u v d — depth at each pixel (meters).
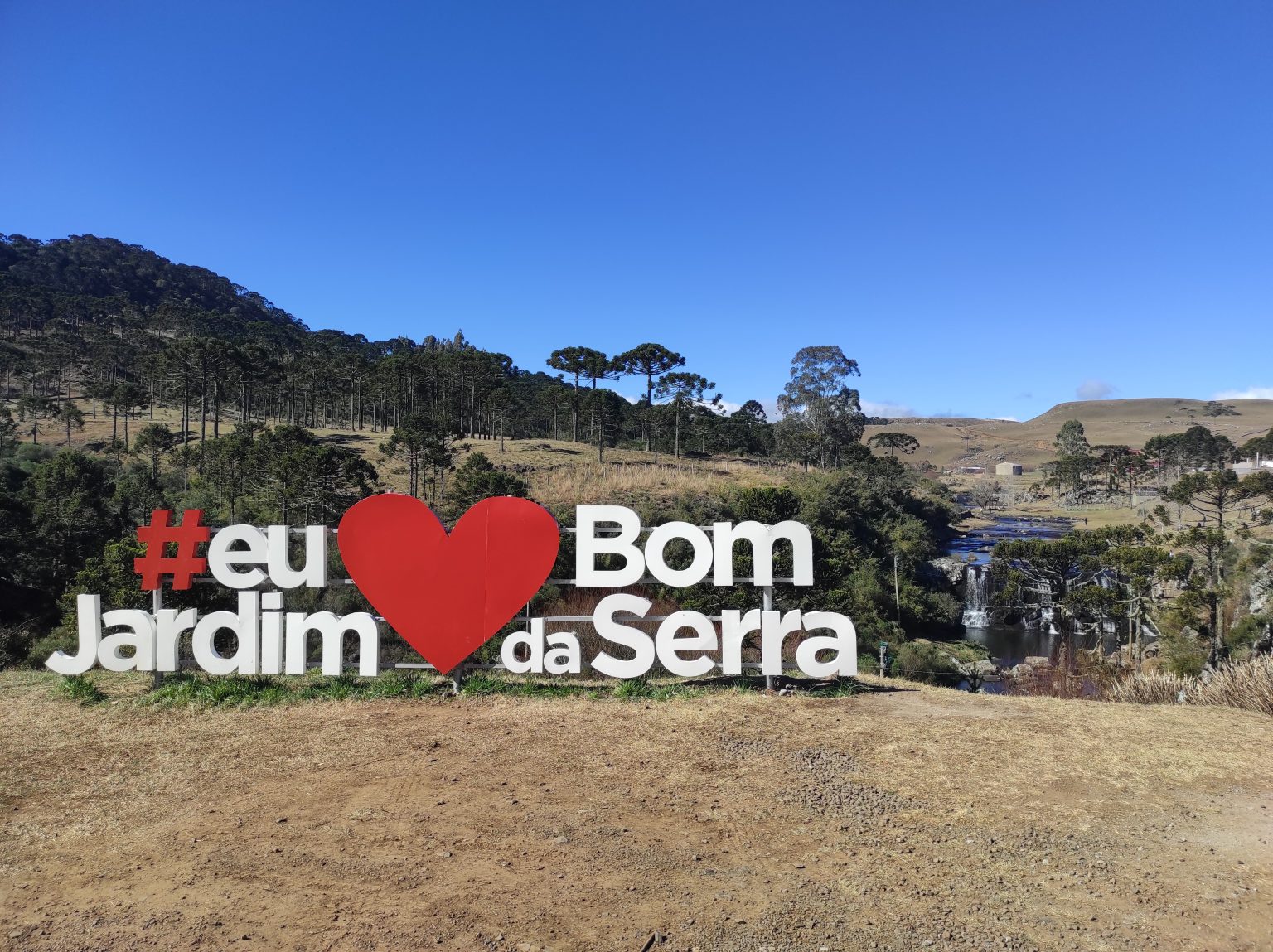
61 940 3.85
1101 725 7.21
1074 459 91.69
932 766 6.13
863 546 39.66
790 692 8.45
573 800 5.51
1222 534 31.17
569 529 8.64
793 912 3.99
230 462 34.38
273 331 135.50
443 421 43.03
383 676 8.86
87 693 8.45
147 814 5.40
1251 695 8.29
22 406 67.62
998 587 42.75
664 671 9.79
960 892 4.18
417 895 4.22
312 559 8.65
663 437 71.19
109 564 13.59
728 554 8.59
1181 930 3.81
